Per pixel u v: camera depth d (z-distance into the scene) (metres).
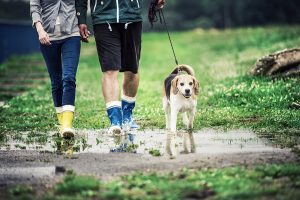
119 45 12.11
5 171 8.97
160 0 12.90
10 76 30.36
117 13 11.89
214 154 9.66
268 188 7.14
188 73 12.71
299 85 16.09
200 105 15.52
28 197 7.26
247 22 109.44
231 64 28.81
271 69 18.56
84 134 12.39
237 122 12.91
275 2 105.88
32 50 52.62
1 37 40.38
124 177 8.08
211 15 117.88
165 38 67.88
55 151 10.63
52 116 15.12
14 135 12.55
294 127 12.10
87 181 7.69
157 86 21.72
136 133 12.30
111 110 12.01
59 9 11.92
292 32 41.91
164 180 7.81
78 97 19.34
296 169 7.99
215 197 7.02
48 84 24.62
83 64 37.62
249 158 9.09
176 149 10.41
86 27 12.02
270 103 14.50
